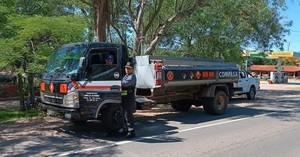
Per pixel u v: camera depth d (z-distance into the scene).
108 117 8.91
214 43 21.28
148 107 10.20
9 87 18.77
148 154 7.00
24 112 12.65
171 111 14.21
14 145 7.71
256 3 21.48
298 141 8.41
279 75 52.00
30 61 12.51
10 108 14.11
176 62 11.31
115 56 9.17
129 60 9.66
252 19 22.30
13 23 12.17
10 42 11.55
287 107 16.16
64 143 7.95
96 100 8.61
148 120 11.65
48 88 9.08
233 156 6.91
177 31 21.78
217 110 12.99
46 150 7.27
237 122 11.31
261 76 70.75
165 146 7.72
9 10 12.39
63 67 8.89
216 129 9.95
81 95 8.35
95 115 8.60
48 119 11.27
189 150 7.37
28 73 12.35
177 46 23.50
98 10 13.59
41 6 16.59
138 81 11.01
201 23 20.52
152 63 10.66
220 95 13.13
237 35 21.84
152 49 17.06
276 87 37.66
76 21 13.46
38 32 11.83
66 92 8.38
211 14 19.98
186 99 13.01
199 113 13.61
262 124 10.94
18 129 9.59
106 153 7.05
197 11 19.78
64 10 19.41
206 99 12.91
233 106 16.55
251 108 15.59
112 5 17.34
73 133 9.13
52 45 12.64
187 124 10.83
